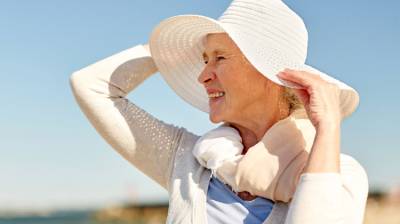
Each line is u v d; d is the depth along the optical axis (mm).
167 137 2939
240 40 2545
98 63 3021
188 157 2826
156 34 2934
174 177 2785
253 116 2684
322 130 2297
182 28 2898
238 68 2645
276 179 2451
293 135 2525
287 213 2299
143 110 2994
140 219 47719
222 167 2568
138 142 2908
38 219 73125
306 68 2701
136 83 3053
